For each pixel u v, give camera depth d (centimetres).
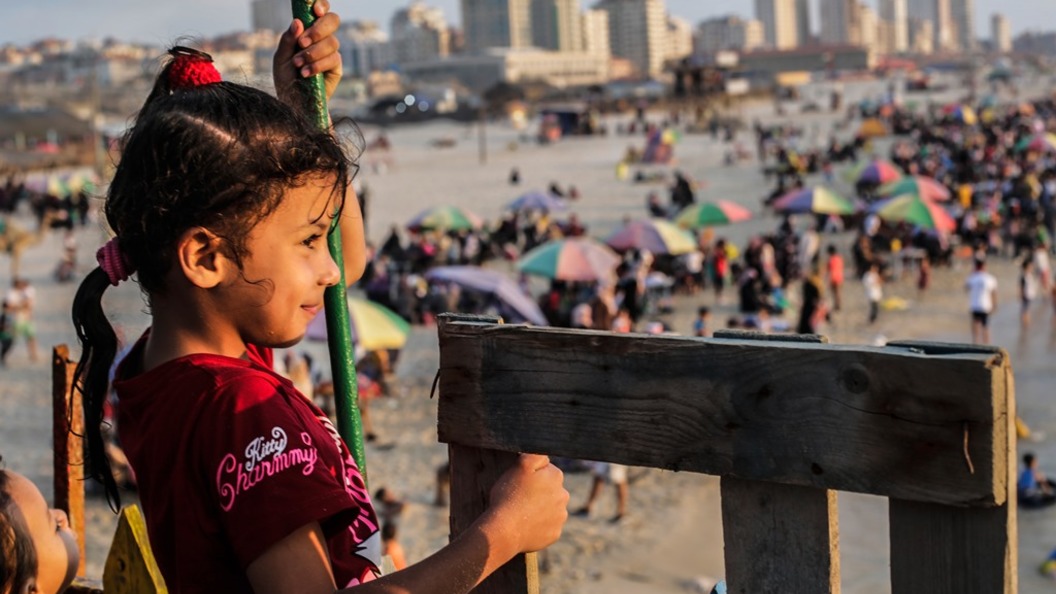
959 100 13012
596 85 13388
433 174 6331
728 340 150
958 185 4047
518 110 12156
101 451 157
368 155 7794
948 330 2292
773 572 150
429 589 134
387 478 1432
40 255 3591
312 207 138
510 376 167
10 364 2147
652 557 1173
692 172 5978
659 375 154
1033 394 1769
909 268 2867
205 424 133
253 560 127
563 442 163
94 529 1241
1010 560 133
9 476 190
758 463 147
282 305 139
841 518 1227
